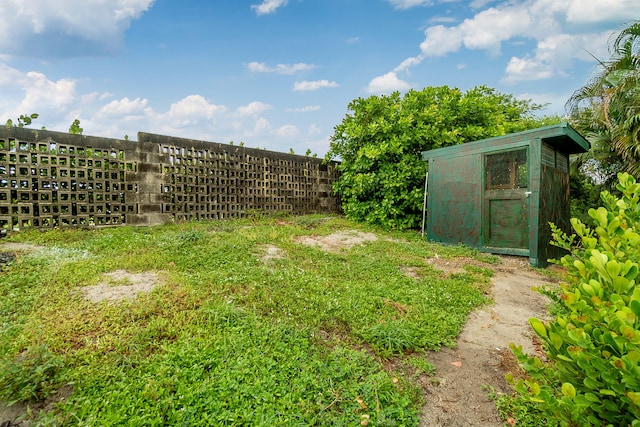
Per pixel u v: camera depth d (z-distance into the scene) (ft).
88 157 21.65
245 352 7.39
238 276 12.68
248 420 5.46
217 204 28.84
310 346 8.04
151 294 10.45
